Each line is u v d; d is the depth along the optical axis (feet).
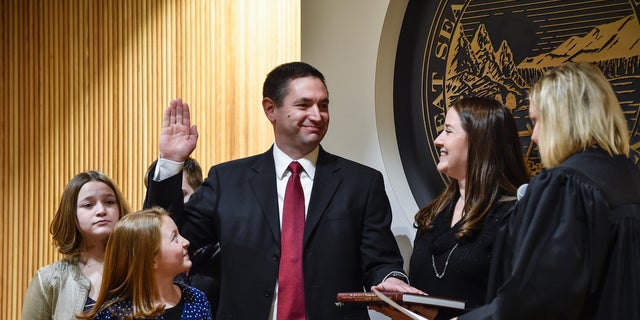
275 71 11.37
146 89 14.40
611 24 11.94
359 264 11.14
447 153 10.84
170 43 14.29
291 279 10.80
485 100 10.85
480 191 10.42
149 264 9.91
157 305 9.82
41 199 14.90
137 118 14.44
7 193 15.05
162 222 10.16
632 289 7.66
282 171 11.27
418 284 10.84
